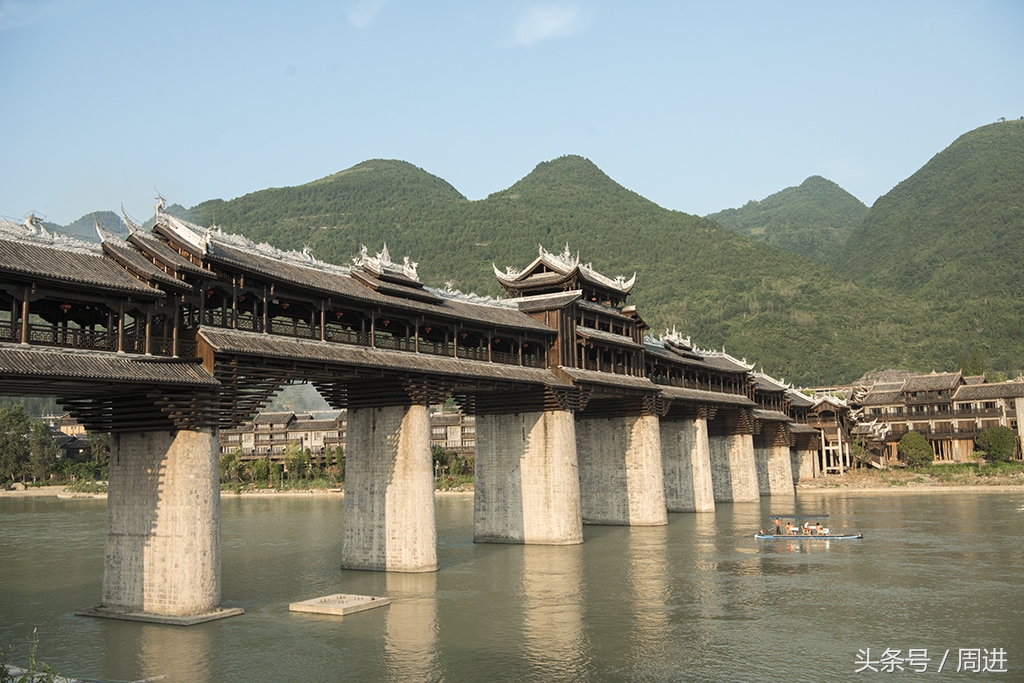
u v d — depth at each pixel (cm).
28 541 7838
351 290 5319
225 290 4488
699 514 9288
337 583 5225
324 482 14450
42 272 3612
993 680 3312
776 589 5062
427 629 4103
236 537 7975
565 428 6731
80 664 3481
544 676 3384
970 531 7650
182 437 4081
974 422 14512
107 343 3928
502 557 6206
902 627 4109
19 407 16938
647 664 3541
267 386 4594
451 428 15588
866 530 7825
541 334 6975
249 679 3319
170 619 4050
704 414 9600
